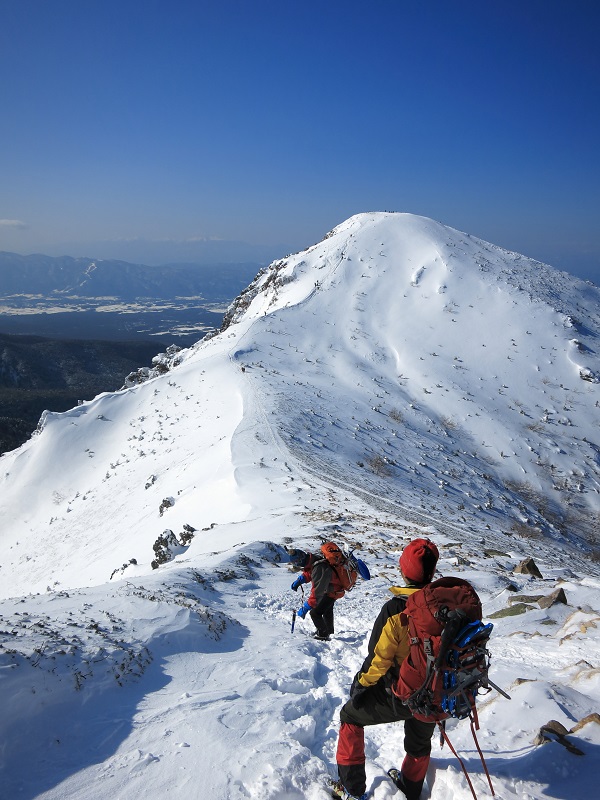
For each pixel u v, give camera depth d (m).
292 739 4.23
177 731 4.25
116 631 5.91
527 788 3.29
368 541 18.12
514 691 4.54
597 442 71.12
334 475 39.75
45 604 7.14
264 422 51.31
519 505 53.41
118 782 3.65
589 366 84.69
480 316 95.12
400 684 3.19
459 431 68.69
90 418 66.69
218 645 6.56
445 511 38.84
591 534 53.56
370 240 117.19
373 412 64.50
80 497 55.28
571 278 116.12
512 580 11.45
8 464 64.56
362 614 9.43
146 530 38.28
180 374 70.56
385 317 96.38
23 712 4.10
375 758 4.17
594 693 4.51
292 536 19.08
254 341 83.38
